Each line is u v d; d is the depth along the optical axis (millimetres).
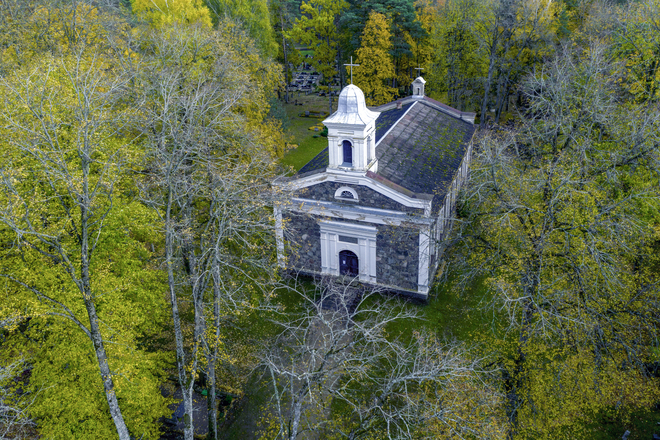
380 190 31016
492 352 23156
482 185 23781
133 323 20984
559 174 23062
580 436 23359
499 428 18641
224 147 30891
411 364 27047
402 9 62719
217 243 19781
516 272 21750
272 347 29016
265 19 63250
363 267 33969
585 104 27234
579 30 57219
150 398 21078
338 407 25250
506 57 56094
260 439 23984
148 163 26875
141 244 23609
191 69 33500
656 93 30469
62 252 16969
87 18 40938
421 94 50844
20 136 20422
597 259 20609
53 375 19578
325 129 68438
